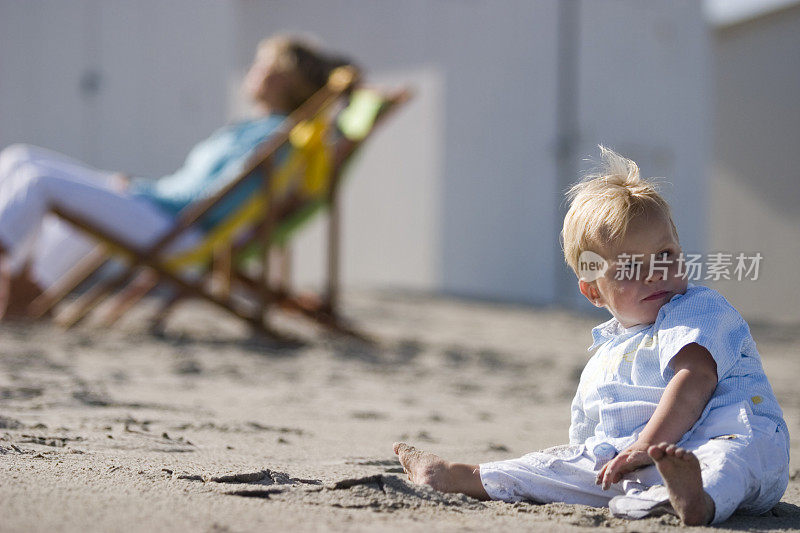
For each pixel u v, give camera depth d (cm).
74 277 1509
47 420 734
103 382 1009
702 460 470
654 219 514
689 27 3114
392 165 3312
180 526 399
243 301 2112
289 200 1557
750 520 486
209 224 1506
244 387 1077
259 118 1587
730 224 3012
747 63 2998
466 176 3108
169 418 798
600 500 502
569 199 564
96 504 428
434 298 2739
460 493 519
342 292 2691
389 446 725
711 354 487
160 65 2606
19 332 1377
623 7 3052
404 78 3200
